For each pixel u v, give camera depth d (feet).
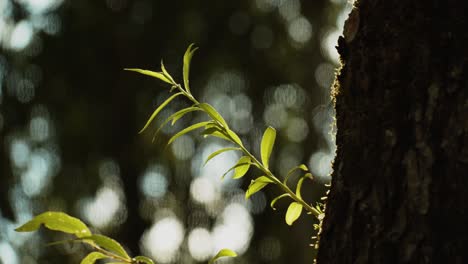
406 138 4.24
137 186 24.44
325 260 4.43
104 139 23.85
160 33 24.47
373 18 4.47
